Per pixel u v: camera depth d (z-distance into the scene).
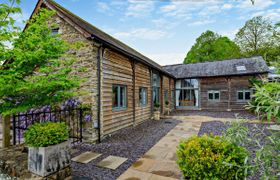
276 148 1.64
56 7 6.39
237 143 2.19
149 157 4.42
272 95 1.57
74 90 6.11
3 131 4.28
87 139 5.77
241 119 2.26
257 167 1.70
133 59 8.60
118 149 5.06
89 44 5.93
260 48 21.42
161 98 13.74
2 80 2.78
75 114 5.96
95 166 3.86
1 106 3.29
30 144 2.93
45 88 3.54
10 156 3.54
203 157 2.02
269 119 1.52
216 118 11.56
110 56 6.82
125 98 8.08
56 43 3.68
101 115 6.09
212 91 17.03
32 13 6.31
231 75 15.67
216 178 1.90
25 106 3.39
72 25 6.08
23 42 3.24
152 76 11.62
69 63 4.43
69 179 3.22
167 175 3.43
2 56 2.99
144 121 10.17
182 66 20.23
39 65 3.54
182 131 7.56
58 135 3.02
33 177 2.87
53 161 2.94
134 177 3.35
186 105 18.56
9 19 3.06
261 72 14.07
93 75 5.84
